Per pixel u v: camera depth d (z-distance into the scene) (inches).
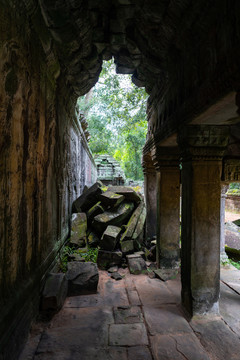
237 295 143.6
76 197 261.9
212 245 113.1
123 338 97.8
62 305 123.7
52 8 94.3
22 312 87.7
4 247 73.1
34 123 99.9
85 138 339.0
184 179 120.7
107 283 156.8
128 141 855.7
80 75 158.1
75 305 125.8
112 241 190.2
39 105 106.0
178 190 183.0
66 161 192.9
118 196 225.1
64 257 175.0
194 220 111.7
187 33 95.3
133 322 110.1
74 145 243.9
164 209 182.1
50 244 138.1
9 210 76.4
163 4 91.1
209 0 74.3
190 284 113.2
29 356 85.9
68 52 126.0
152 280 162.6
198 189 111.7
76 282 139.0
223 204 215.8
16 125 80.2
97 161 735.7
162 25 103.5
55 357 85.9
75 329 103.0
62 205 175.8
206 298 113.4
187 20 88.7
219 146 111.6
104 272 176.7
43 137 115.6
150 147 203.8
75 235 200.7
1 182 70.0
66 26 105.4
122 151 1103.6
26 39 85.7
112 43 134.2
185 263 120.0
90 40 128.6
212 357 87.9
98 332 101.6
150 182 246.7
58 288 118.2
